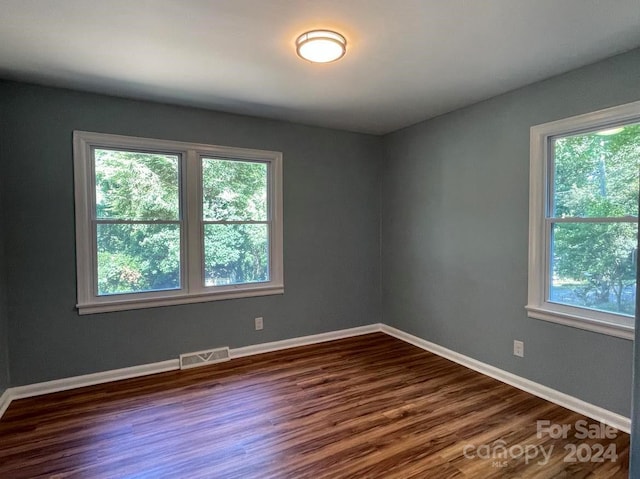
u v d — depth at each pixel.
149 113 3.13
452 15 1.85
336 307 4.16
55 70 2.50
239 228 3.62
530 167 2.76
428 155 3.72
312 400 2.67
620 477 1.84
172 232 3.31
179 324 3.32
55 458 2.01
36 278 2.78
